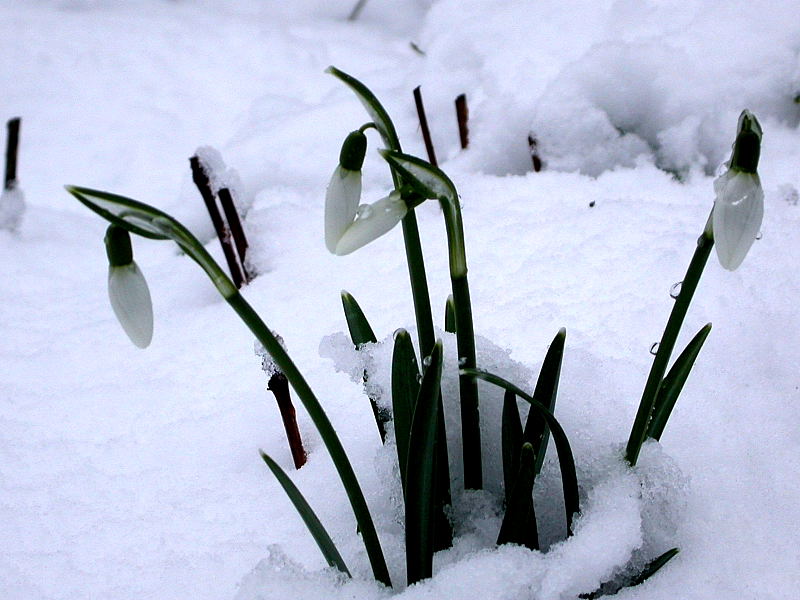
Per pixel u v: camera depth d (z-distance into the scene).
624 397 0.74
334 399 0.78
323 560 0.69
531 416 0.66
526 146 1.14
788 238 0.85
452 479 0.69
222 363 0.85
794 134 1.03
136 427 0.79
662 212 0.93
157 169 1.44
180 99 1.62
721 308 0.79
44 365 0.90
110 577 0.71
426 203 1.05
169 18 1.94
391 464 0.70
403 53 1.75
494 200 1.04
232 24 1.88
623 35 1.20
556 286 0.84
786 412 0.73
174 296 1.01
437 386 0.62
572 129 1.08
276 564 0.66
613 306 0.80
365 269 0.94
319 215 1.09
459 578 0.64
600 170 1.08
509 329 0.79
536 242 0.92
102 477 0.76
